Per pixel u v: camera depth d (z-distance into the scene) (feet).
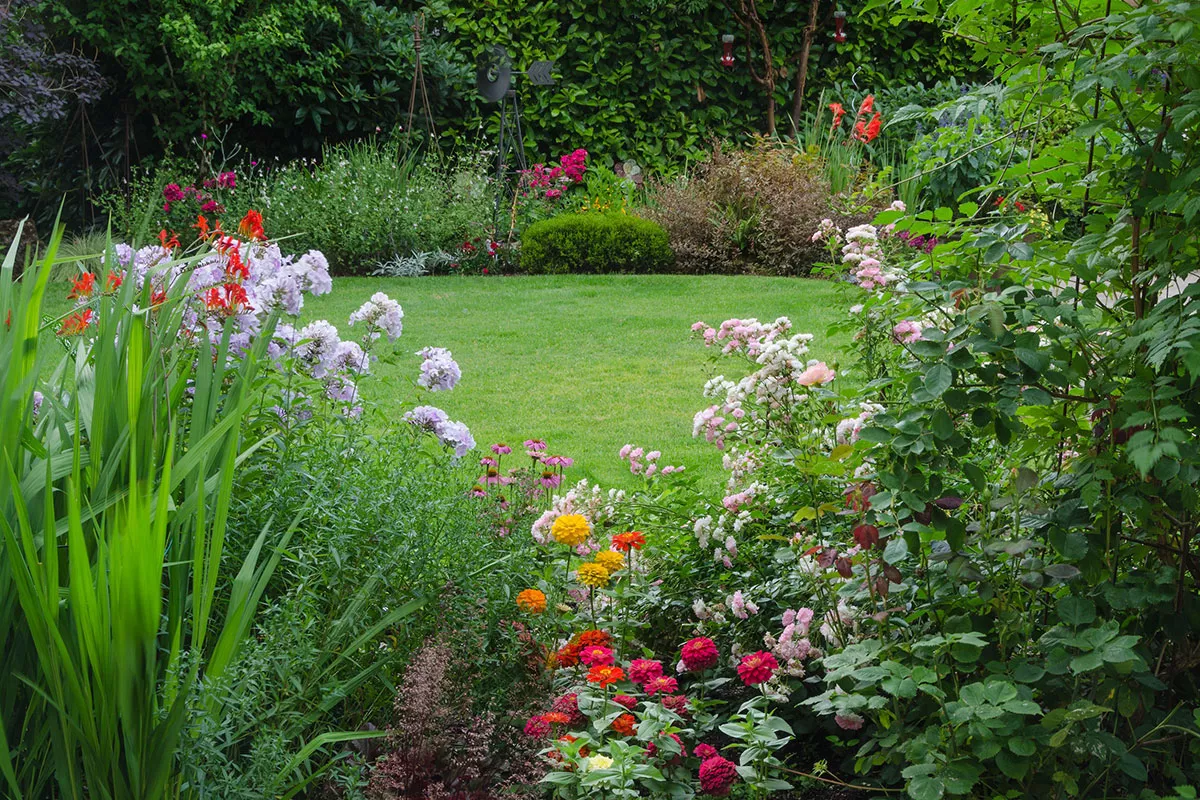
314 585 8.25
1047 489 7.75
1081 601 6.79
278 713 7.33
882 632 7.91
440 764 7.79
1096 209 8.04
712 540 10.71
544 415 19.04
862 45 44.32
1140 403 6.79
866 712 8.01
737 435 11.58
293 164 35.65
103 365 6.93
